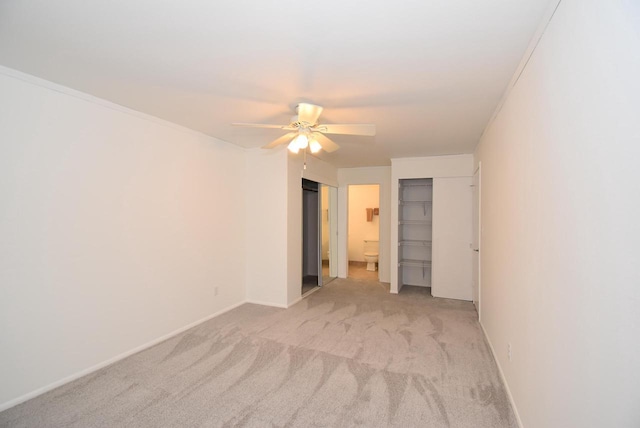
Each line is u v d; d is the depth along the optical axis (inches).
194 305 137.6
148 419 74.9
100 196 100.3
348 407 79.7
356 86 88.7
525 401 69.7
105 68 79.2
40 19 58.4
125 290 108.0
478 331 131.8
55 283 88.7
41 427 71.8
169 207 125.3
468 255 182.7
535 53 64.2
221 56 72.7
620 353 34.5
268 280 169.2
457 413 77.5
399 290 203.5
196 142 138.6
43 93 86.0
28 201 83.1
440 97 96.6
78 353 93.9
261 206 170.4
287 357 107.0
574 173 46.3
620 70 34.5
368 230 310.2
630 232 32.8
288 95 95.5
